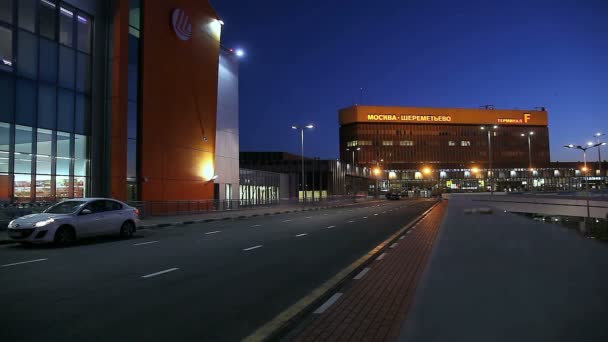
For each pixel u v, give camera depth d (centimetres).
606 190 8156
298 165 7950
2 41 2052
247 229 2053
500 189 14975
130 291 781
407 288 758
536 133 17112
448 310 484
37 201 2198
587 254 855
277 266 1035
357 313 604
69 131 2391
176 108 3172
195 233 1864
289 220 2708
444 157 16188
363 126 15838
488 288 578
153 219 2625
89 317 620
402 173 15375
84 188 2477
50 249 1355
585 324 428
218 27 3803
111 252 1282
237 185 4372
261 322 598
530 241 1074
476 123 16562
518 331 412
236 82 4412
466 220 1905
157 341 522
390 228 2072
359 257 1171
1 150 2036
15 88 2106
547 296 532
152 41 2927
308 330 533
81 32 2497
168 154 3066
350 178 9575
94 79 2555
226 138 4178
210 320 607
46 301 710
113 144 2577
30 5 2194
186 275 928
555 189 12781
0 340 523
